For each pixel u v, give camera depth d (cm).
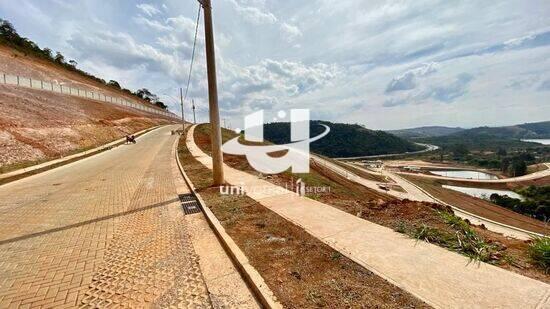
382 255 351
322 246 388
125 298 299
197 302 287
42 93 3262
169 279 335
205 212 583
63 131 2275
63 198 786
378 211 532
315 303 266
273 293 285
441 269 311
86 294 311
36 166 1408
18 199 801
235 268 357
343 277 308
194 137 3008
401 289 277
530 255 329
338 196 726
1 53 4450
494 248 354
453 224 429
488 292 263
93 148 2256
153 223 544
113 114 4138
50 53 7650
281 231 455
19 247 446
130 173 1196
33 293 316
